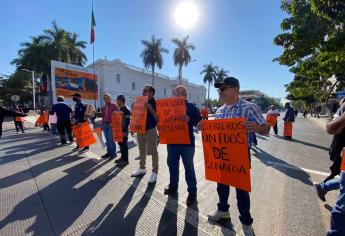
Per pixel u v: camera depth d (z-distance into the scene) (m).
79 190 4.54
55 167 6.04
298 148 9.55
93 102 33.50
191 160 4.12
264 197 4.32
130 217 3.54
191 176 4.10
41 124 16.27
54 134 12.68
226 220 3.40
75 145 9.13
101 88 45.31
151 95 5.09
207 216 3.58
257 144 10.34
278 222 3.44
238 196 3.13
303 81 23.92
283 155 8.06
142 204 3.96
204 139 3.32
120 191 4.50
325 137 13.56
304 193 4.52
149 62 47.91
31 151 8.00
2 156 7.25
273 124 14.20
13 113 4.86
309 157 7.79
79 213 3.65
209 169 3.31
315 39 9.37
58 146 8.92
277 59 10.91
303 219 3.52
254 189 4.71
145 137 5.22
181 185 4.84
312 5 7.67
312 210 3.81
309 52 10.02
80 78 30.30
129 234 3.11
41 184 4.84
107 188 4.64
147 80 55.25
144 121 4.95
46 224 3.33
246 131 2.91
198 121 4.18
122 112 6.26
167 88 63.28
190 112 4.16
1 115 4.74
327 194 4.43
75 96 8.84
